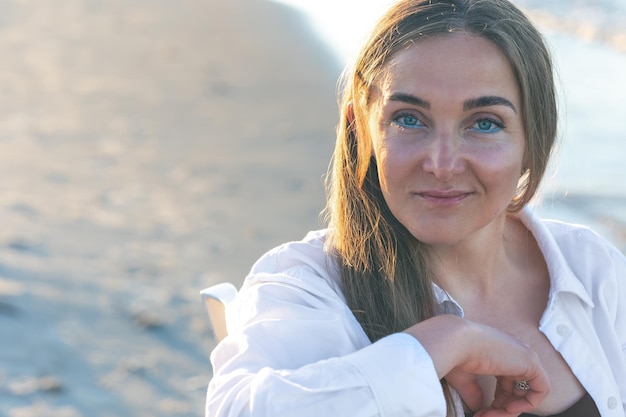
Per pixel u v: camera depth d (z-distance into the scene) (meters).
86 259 5.99
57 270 5.73
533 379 1.67
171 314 5.18
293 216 7.27
